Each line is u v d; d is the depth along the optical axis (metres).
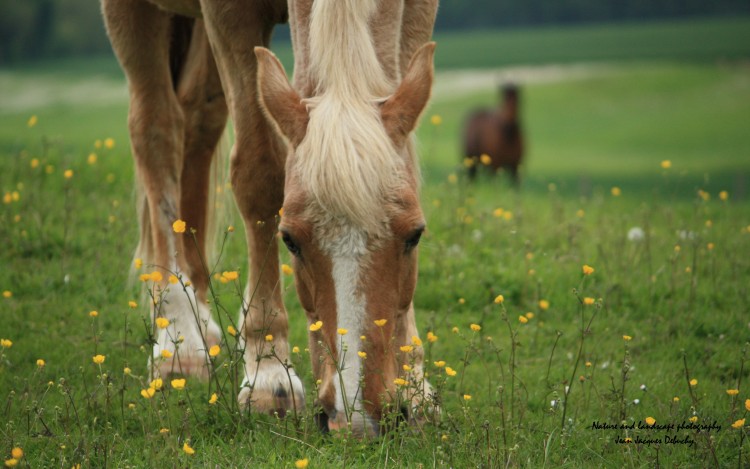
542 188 36.59
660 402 8.23
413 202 6.17
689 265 12.23
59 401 8.09
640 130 77.12
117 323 10.44
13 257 12.41
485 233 13.68
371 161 6.00
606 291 11.20
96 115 73.56
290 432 7.28
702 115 83.19
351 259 6.12
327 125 6.11
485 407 8.04
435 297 11.43
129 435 7.49
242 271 12.04
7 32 143.00
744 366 9.37
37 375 8.62
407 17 7.98
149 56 9.96
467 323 10.64
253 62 8.34
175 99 10.22
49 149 18.27
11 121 66.38
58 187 15.66
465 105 89.81
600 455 7.08
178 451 6.71
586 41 154.62
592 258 12.46
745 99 91.25
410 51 8.02
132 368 9.11
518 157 37.34
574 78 108.94
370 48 6.61
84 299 11.10
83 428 7.09
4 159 17.66
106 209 14.46
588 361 9.45
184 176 10.58
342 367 6.19
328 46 6.48
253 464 6.64
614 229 13.95
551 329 10.48
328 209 5.98
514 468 6.45
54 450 6.98
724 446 7.10
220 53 8.52
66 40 145.88
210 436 7.34
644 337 10.16
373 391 6.22
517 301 11.47
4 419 7.46
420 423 7.32
